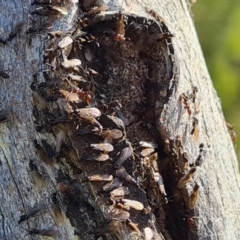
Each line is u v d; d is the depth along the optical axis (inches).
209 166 20.4
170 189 19.8
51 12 19.7
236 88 34.3
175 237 19.8
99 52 19.7
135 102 19.7
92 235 18.7
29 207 19.1
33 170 19.2
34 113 19.2
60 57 19.1
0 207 19.3
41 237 19.1
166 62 19.7
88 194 18.7
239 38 34.7
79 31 19.6
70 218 18.8
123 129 18.9
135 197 18.8
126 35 19.7
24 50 19.7
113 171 18.7
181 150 19.7
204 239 19.9
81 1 19.9
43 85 18.9
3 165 19.4
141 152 19.1
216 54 34.8
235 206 20.7
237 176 21.4
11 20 20.0
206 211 20.0
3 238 19.2
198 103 20.4
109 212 18.5
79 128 18.8
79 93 18.9
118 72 19.7
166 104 19.6
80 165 18.7
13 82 19.5
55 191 19.0
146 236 18.6
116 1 19.9
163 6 21.4
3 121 19.4
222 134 21.4
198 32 35.5
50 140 19.1
